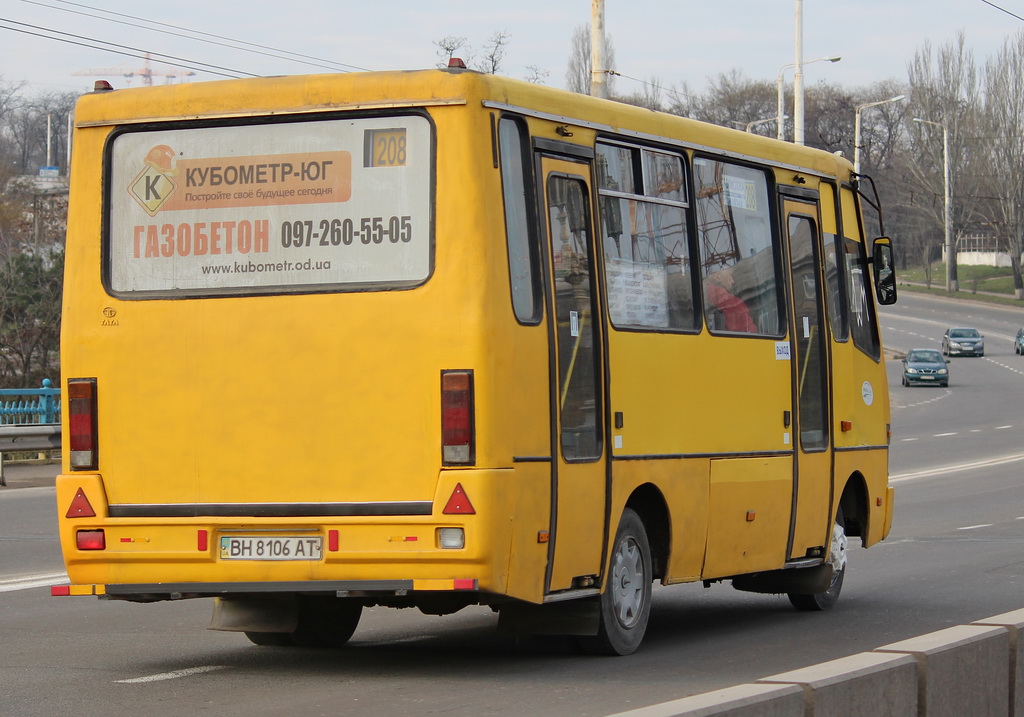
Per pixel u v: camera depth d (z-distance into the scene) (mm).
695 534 10508
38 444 24266
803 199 12422
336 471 8523
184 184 8914
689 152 10703
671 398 10219
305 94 8688
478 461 8305
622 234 9828
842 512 13102
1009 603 13164
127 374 8898
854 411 13109
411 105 8523
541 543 8727
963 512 21828
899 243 143250
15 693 8375
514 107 8773
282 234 8727
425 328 8414
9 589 13383
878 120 138250
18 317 44000
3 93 124625
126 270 8969
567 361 9086
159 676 8977
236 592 8703
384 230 8547
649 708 4852
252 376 8688
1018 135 114000
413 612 12461
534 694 8312
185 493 8766
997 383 63562
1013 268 116125
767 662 9758
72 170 9102
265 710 7805
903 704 5973
